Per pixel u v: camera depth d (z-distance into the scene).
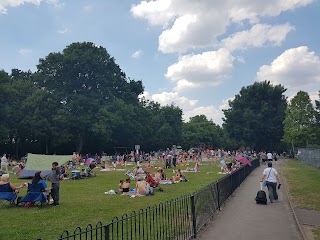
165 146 106.12
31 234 10.97
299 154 72.75
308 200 17.89
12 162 51.38
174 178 28.27
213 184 14.56
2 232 11.22
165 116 115.00
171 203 9.37
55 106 73.06
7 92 63.81
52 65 79.62
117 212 14.72
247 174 33.75
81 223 12.57
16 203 16.77
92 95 78.81
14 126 69.12
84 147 85.56
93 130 72.81
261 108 99.00
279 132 96.75
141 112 91.62
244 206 16.53
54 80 80.12
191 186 24.89
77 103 74.69
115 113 79.38
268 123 97.50
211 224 12.57
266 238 10.55
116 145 88.25
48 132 71.56
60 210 15.27
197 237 10.65
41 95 71.56
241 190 22.88
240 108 101.38
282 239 10.45
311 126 79.25
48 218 13.53
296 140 79.44
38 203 17.06
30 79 83.75
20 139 74.00
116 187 24.53
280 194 20.73
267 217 13.84
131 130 84.06
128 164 56.16
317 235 10.76
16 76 90.31
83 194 20.80
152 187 21.73
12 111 67.19
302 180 28.91
